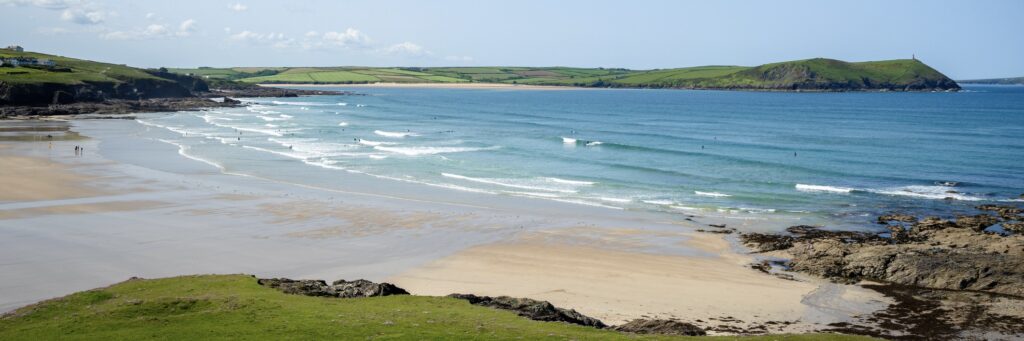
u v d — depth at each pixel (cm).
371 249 4653
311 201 6131
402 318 2881
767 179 7475
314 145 10469
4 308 3400
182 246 4622
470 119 16525
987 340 3139
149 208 5709
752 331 3253
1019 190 6681
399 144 10756
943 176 7556
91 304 3067
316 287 3372
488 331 2748
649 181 7394
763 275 4162
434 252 4600
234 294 3133
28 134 11225
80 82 17975
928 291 3838
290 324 2753
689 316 3462
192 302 3011
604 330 2969
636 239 4991
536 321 2972
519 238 4981
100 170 7625
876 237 4975
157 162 8362
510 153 9688
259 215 5544
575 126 14462
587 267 4306
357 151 9800
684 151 9800
